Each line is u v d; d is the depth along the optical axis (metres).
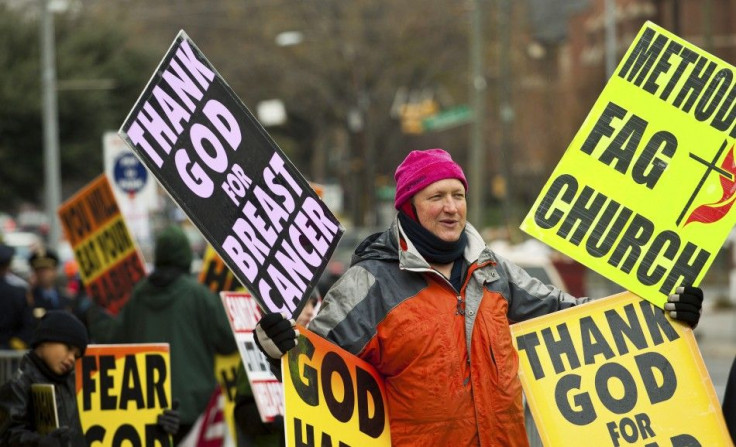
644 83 12.65
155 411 16.48
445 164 11.70
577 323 12.40
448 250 11.74
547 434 12.17
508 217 89.75
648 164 12.54
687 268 12.40
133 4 120.00
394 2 115.62
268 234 11.84
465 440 11.50
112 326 21.17
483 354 11.64
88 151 75.75
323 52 114.81
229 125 11.65
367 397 11.73
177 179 11.25
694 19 109.38
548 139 117.88
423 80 121.12
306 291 12.02
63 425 14.84
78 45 78.31
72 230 25.38
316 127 140.12
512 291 12.43
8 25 75.56
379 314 11.69
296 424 11.36
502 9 91.44
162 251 20.50
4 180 75.06
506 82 90.50
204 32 120.56
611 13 83.94
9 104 72.62
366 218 128.00
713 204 12.45
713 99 12.57
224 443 21.84
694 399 12.26
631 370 12.32
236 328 17.66
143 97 11.09
